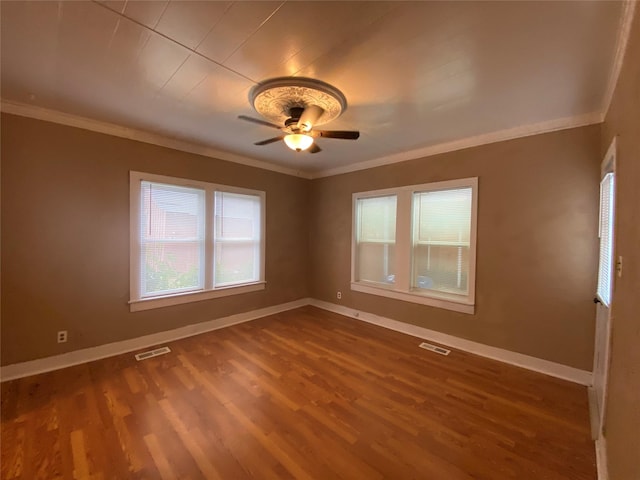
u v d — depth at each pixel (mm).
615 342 1581
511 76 2016
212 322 3984
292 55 1814
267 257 4637
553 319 2799
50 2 1397
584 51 1720
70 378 2641
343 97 2334
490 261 3184
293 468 1677
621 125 1647
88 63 1936
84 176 2941
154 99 2447
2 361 2584
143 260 3385
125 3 1406
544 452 1819
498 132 3082
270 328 4043
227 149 3889
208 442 1870
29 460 1699
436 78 2057
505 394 2457
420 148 3705
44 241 2756
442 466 1709
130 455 1750
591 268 2596
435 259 3725
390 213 4207
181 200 3676
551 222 2803
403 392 2479
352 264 4598
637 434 1052
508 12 1431
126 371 2789
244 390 2482
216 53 1806
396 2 1379
